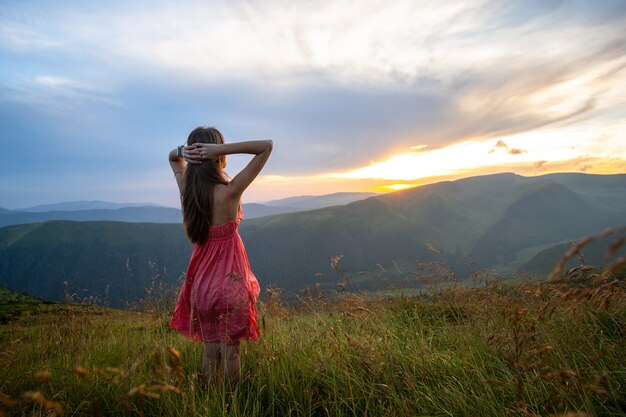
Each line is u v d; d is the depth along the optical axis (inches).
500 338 118.5
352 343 125.0
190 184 132.4
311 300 186.1
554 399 83.8
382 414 100.9
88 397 113.6
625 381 96.9
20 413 97.3
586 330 130.3
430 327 171.0
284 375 124.5
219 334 123.6
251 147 128.7
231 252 131.6
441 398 106.0
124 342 177.0
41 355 168.9
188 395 107.0
